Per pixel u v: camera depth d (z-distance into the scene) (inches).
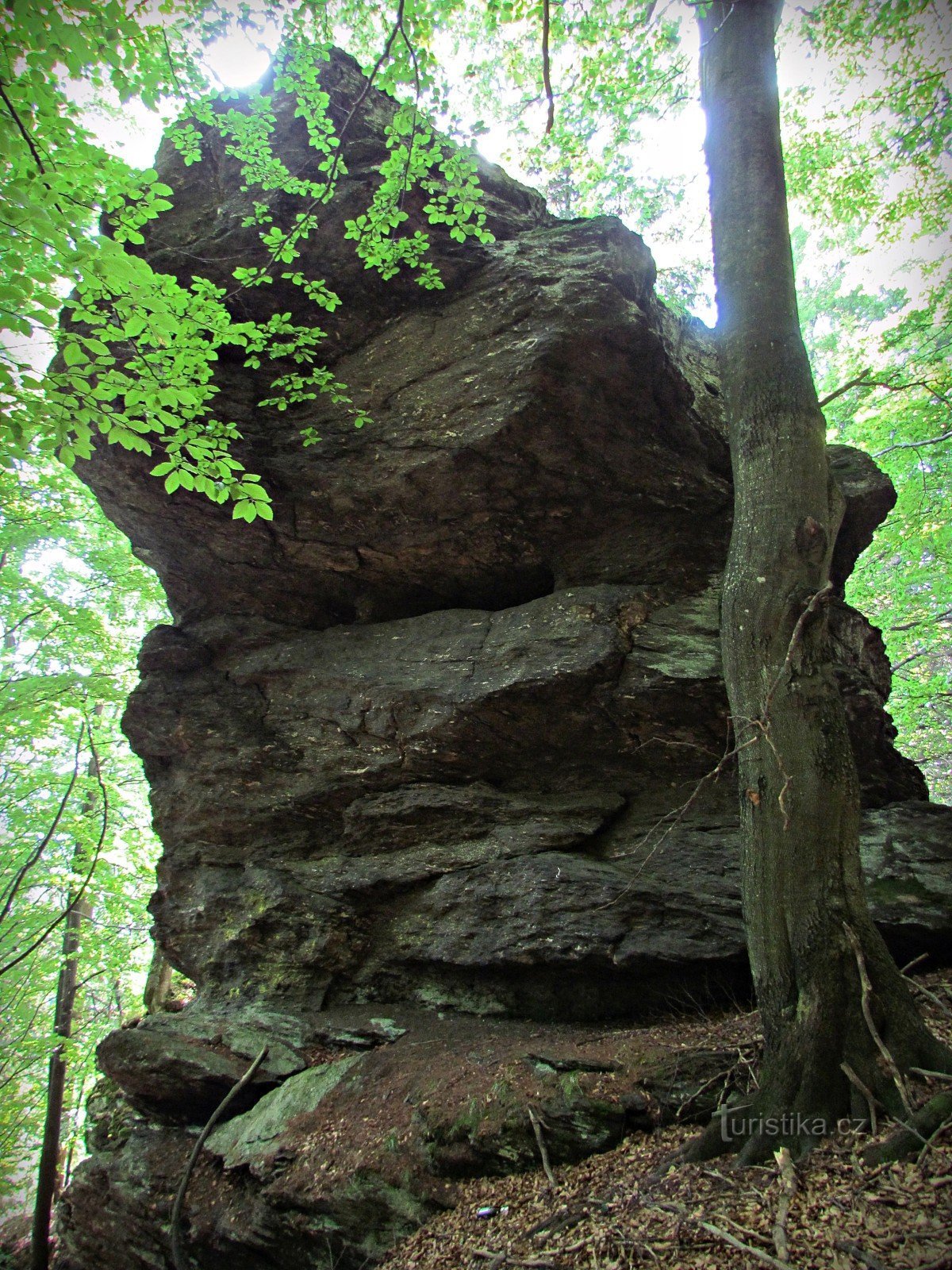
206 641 402.3
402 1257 194.5
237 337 293.9
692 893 286.0
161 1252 260.1
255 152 344.8
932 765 799.1
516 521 360.8
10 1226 652.1
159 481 359.9
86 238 203.6
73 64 205.5
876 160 505.0
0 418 219.1
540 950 288.5
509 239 378.0
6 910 473.7
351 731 358.6
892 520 590.9
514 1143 211.9
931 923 251.9
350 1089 261.7
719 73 275.7
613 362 322.7
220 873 363.9
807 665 198.8
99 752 602.2
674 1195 163.9
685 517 355.6
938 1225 127.3
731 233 252.7
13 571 526.0
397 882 331.0
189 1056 295.3
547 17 221.0
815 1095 166.7
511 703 332.8
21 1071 580.1
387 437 350.0
